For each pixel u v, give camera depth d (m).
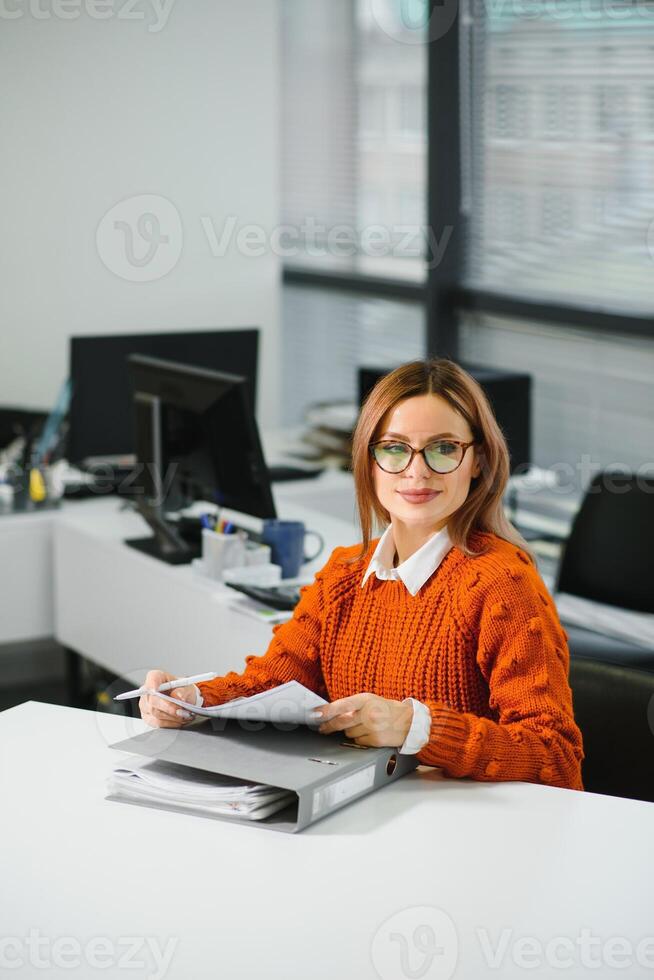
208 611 2.85
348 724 1.65
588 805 1.62
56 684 4.31
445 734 1.65
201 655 2.90
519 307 4.23
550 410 4.27
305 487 3.84
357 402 4.19
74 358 3.64
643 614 3.45
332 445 4.18
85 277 4.64
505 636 1.74
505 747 1.66
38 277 4.55
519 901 1.37
